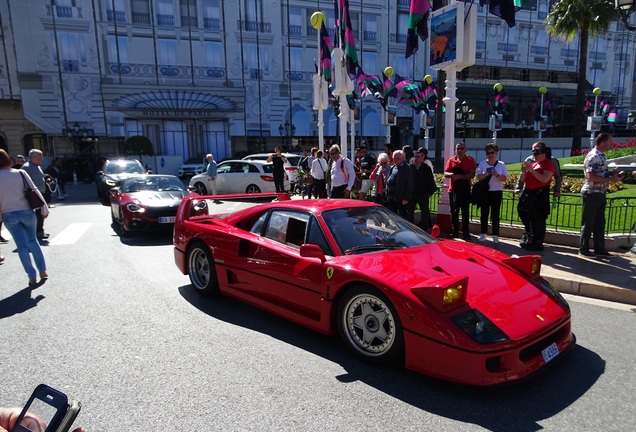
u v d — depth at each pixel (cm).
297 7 3659
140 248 792
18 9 3067
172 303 488
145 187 1009
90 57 3225
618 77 4703
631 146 2038
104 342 383
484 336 276
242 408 278
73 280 583
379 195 858
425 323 288
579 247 669
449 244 416
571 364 334
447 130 779
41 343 382
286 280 392
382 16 3838
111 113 3309
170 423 263
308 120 3809
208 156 1587
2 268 653
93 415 272
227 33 3500
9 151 3309
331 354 354
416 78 4031
